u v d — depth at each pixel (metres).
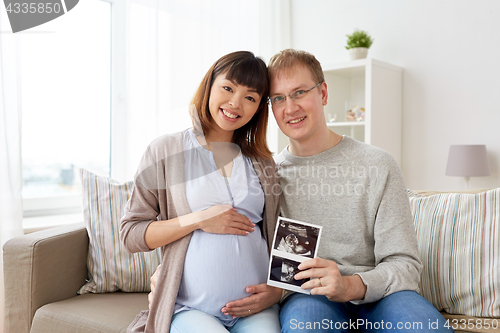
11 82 1.89
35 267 1.45
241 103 1.26
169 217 1.26
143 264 1.65
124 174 2.02
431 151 2.97
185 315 1.15
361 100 3.34
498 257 1.29
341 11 3.40
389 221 1.23
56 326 1.39
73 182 2.01
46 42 2.08
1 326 1.81
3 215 1.86
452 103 2.86
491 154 2.70
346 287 1.10
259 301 1.19
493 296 1.27
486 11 2.69
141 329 1.22
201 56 2.80
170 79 2.63
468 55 2.77
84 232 1.69
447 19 2.85
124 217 1.28
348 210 1.29
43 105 2.04
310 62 1.30
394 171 1.27
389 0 3.12
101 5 2.32
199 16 2.79
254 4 3.26
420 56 2.99
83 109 2.16
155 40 2.53
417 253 1.22
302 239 1.18
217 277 1.17
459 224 1.39
